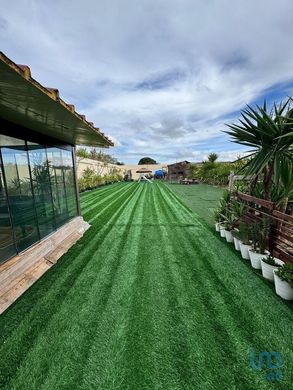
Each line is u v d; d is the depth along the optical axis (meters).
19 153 3.47
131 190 15.83
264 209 3.81
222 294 2.70
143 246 4.37
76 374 1.68
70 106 2.66
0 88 1.84
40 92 1.94
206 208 8.37
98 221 6.43
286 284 2.51
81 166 16.30
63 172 5.32
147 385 1.59
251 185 4.34
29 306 2.52
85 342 1.98
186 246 4.36
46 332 2.12
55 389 1.57
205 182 23.36
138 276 3.18
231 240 4.50
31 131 3.84
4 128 3.11
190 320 2.25
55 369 1.73
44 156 4.33
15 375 1.69
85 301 2.60
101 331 2.12
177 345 1.93
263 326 2.14
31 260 3.33
